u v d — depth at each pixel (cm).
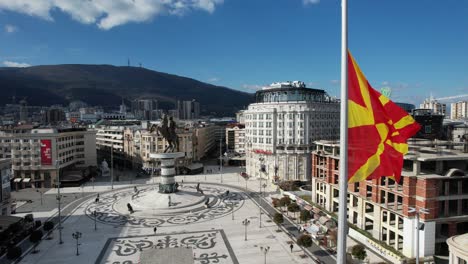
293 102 14762
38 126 16938
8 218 8462
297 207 9525
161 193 11169
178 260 6694
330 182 9544
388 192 7188
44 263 6762
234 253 7081
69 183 14750
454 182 6900
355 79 2403
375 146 2512
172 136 11381
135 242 7812
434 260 6247
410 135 2678
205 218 9588
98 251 7331
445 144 8725
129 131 19475
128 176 17125
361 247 6419
